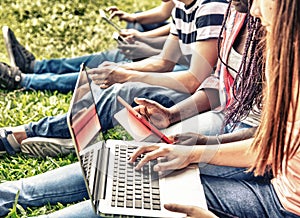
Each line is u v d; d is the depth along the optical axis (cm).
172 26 283
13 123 306
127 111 225
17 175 264
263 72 204
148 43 303
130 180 197
